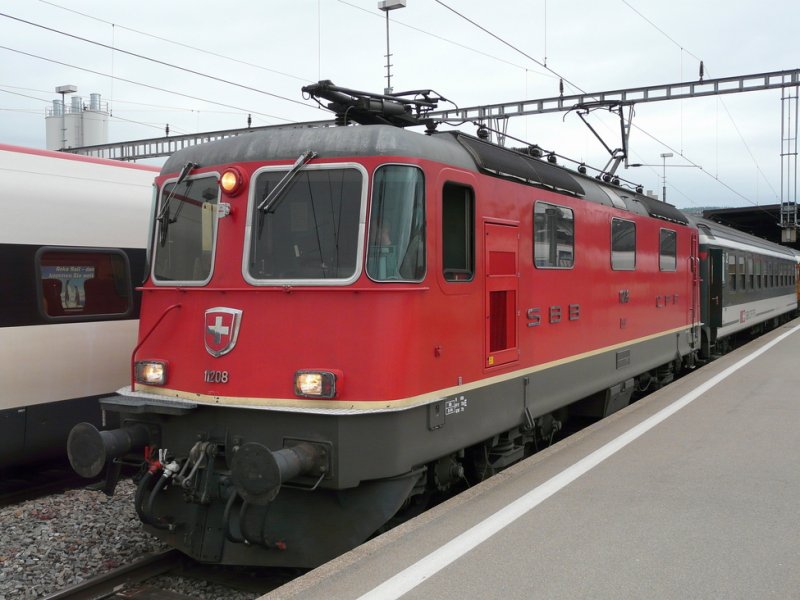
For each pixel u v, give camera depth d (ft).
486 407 20.84
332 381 16.57
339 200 17.24
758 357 49.47
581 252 28.17
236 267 17.97
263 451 15.44
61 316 26.37
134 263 29.14
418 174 17.60
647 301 37.37
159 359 19.17
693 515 17.70
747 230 134.92
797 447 24.35
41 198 25.96
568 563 14.89
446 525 17.15
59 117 120.98
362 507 17.13
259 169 18.10
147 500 18.76
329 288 16.92
